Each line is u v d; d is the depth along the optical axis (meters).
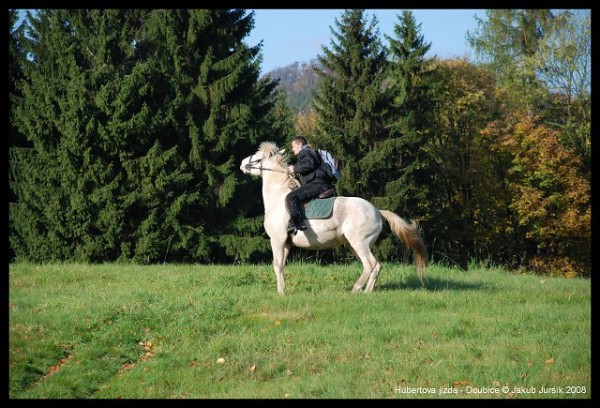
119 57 28.69
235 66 28.78
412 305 11.11
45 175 27.09
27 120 26.81
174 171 27.03
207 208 28.31
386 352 8.73
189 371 8.16
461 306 11.20
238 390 7.64
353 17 32.94
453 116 35.97
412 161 32.28
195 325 9.66
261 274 13.98
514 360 8.50
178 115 28.17
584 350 8.71
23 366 8.02
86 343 9.00
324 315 10.28
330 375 7.98
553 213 32.59
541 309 11.08
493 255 35.44
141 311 10.12
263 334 9.39
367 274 11.61
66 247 26.94
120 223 26.56
